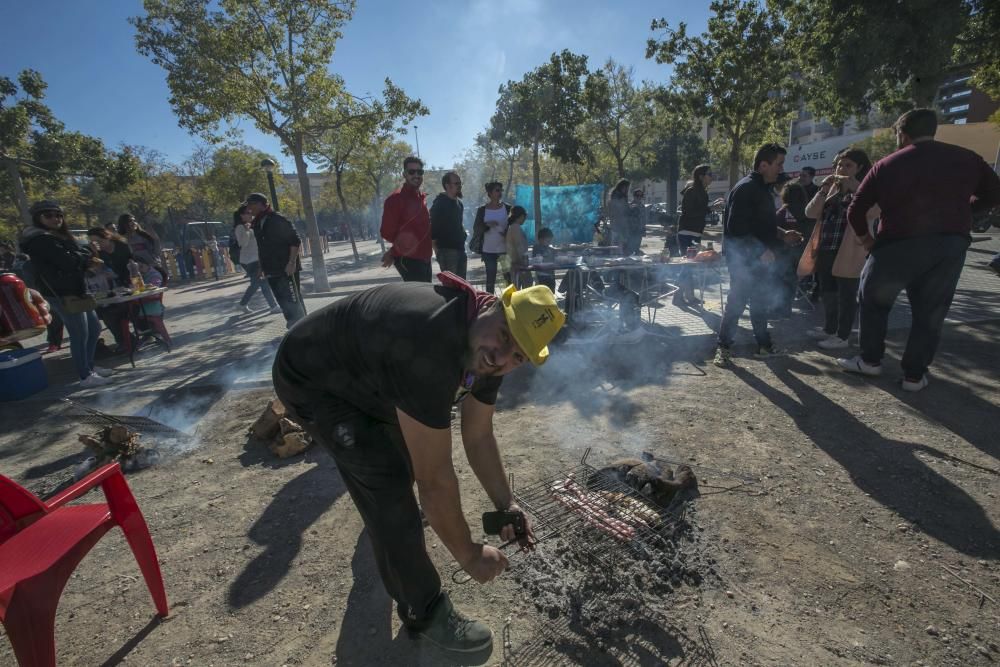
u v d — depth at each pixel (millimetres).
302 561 2500
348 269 17828
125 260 7426
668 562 2258
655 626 1972
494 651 1913
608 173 35781
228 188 27250
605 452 3330
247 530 2777
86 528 1884
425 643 1974
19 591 1601
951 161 3420
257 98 11766
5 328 5168
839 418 3605
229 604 2250
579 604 2082
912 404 3736
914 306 3775
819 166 24000
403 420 1470
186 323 9391
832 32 12469
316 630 2080
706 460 3166
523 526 1929
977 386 3967
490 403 1865
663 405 4035
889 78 12328
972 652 1801
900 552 2307
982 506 2576
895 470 2934
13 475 3641
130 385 5535
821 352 5055
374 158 21797
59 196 30156
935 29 10898
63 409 4902
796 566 2248
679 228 7766
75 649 2057
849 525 2502
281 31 11523
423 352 1418
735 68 14070
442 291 1589
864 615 1980
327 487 3164
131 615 2225
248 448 3789
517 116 19578
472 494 2961
